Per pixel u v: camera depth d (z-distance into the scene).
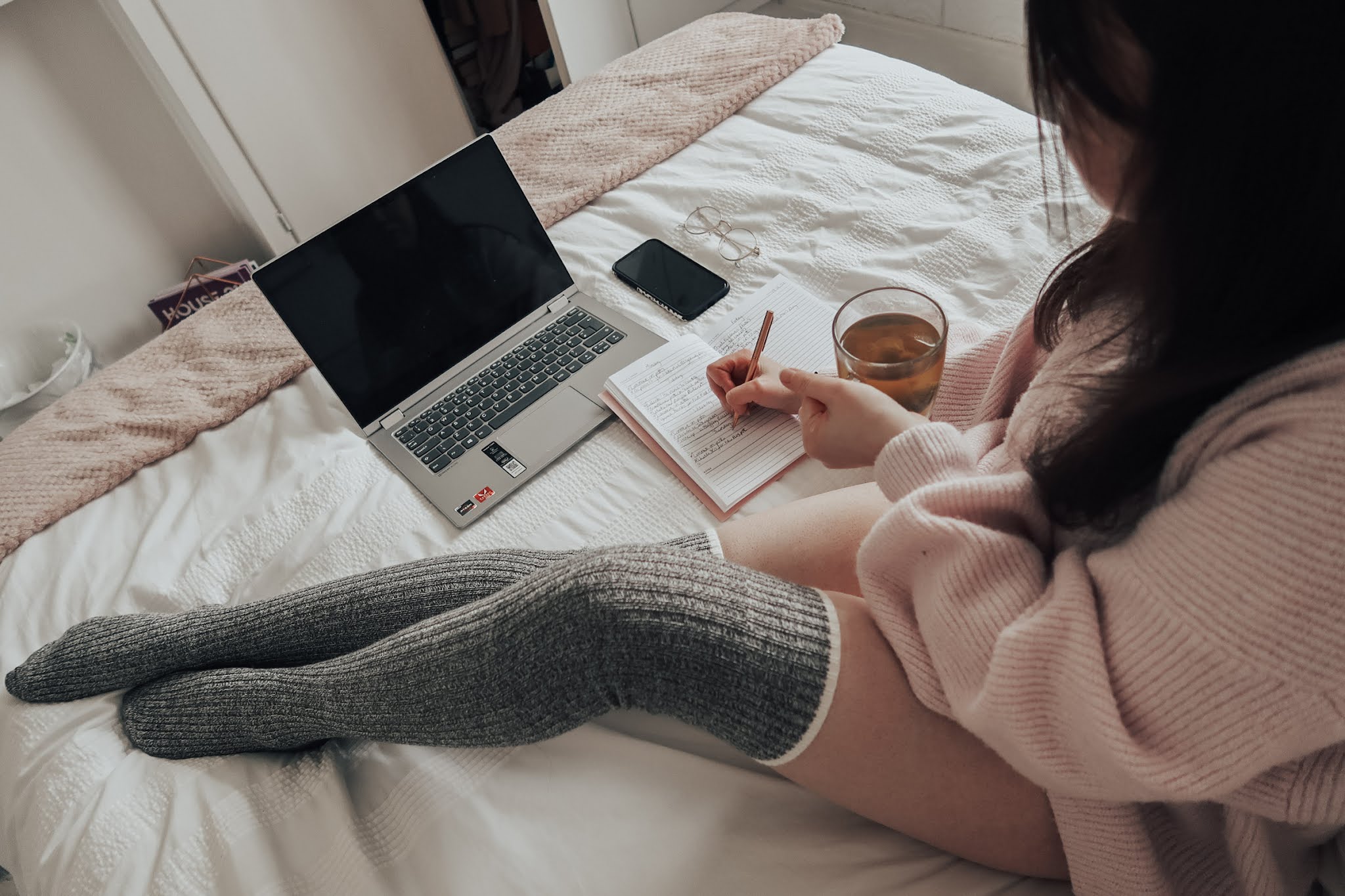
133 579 0.99
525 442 1.04
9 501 1.07
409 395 1.10
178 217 2.17
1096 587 0.50
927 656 0.59
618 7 2.24
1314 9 0.32
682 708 0.63
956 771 0.60
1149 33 0.36
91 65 1.90
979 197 1.15
